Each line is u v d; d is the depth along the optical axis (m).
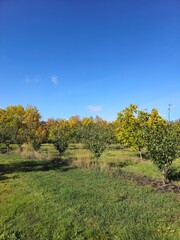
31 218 9.09
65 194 11.70
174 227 7.99
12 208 10.12
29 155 29.19
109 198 11.06
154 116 24.61
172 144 14.35
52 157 28.33
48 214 9.32
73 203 10.41
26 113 56.56
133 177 16.09
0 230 8.25
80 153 30.59
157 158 14.45
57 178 15.84
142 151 34.12
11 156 30.58
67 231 7.92
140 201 10.62
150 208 9.73
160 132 15.60
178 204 10.20
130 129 25.33
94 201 10.65
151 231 7.70
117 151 36.00
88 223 8.45
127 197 11.26
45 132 43.91
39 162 24.80
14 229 8.26
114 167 20.09
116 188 12.88
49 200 10.91
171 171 17.08
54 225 8.39
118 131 28.19
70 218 8.80
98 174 17.22
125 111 26.22
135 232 7.60
